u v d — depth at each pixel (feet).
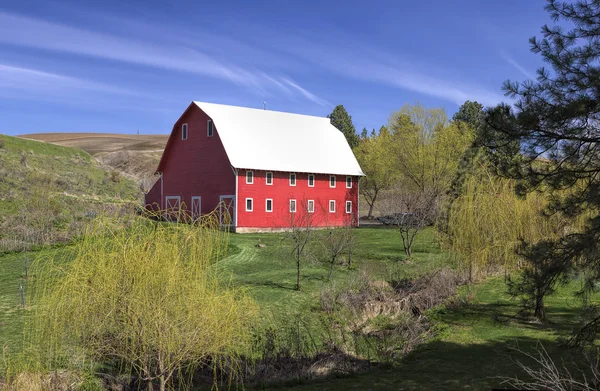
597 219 27.53
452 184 70.69
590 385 31.48
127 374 33.58
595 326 31.76
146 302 28.19
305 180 151.23
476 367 38.81
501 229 58.95
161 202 156.66
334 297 57.16
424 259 85.92
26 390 29.22
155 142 400.06
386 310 57.16
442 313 56.39
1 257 79.77
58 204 113.91
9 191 118.52
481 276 71.10
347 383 35.86
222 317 30.60
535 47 29.37
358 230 141.59
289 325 48.37
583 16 29.04
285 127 161.99
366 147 214.07
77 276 28.25
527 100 28.96
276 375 36.58
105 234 29.89
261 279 69.00
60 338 29.99
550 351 41.42
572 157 28.94
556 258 28.58
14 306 49.98
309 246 88.33
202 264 31.27
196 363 32.14
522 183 30.73
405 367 40.06
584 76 28.27
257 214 139.33
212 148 143.13
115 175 174.91
